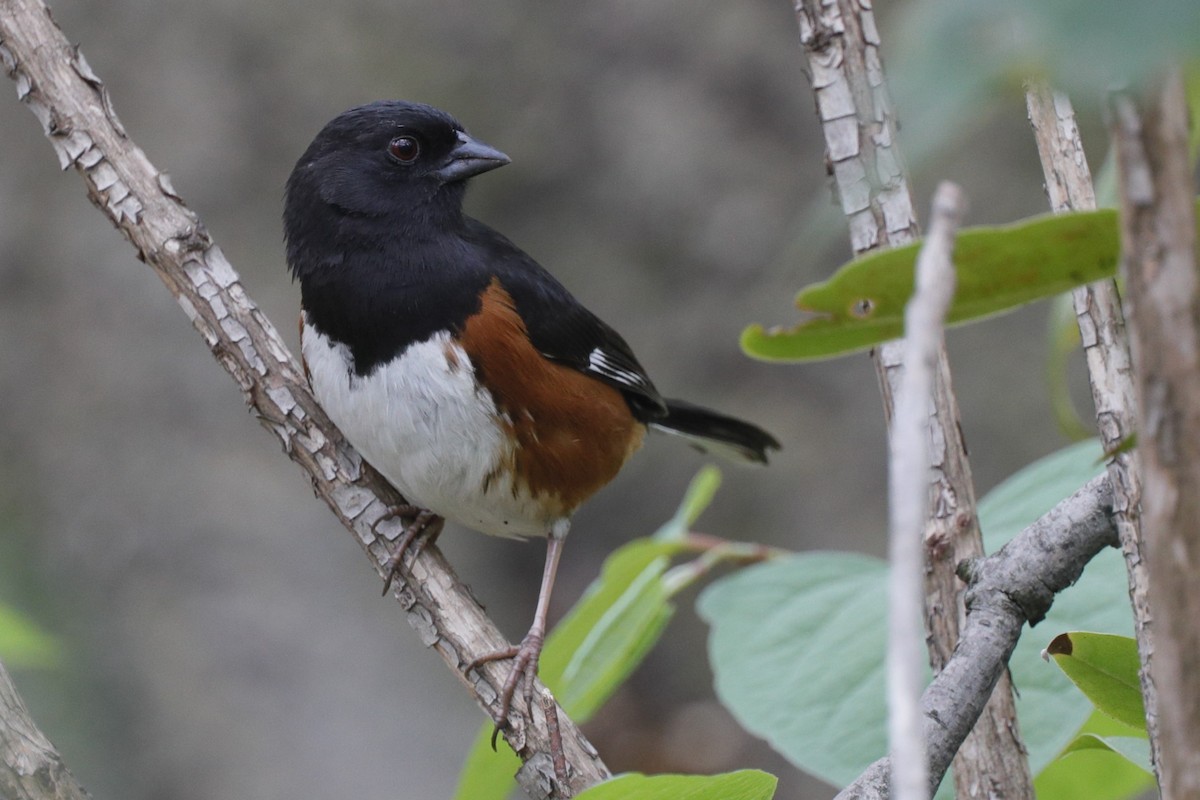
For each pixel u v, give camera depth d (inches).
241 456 595.8
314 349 280.1
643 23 700.7
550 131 691.4
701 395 674.2
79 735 531.2
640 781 142.7
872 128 177.5
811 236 76.4
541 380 281.3
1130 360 147.3
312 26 646.5
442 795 543.8
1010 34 49.8
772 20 703.7
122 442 584.4
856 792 147.7
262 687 554.3
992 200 616.4
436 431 271.9
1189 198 75.7
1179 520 77.3
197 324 243.1
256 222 617.6
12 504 570.9
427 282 275.7
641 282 685.9
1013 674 196.4
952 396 187.9
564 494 294.4
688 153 690.2
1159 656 80.0
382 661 580.1
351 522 245.1
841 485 660.7
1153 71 49.8
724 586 238.5
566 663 257.0
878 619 222.7
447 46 676.1
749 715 217.5
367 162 283.7
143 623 559.2
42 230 606.2
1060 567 158.4
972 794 175.9
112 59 613.0
